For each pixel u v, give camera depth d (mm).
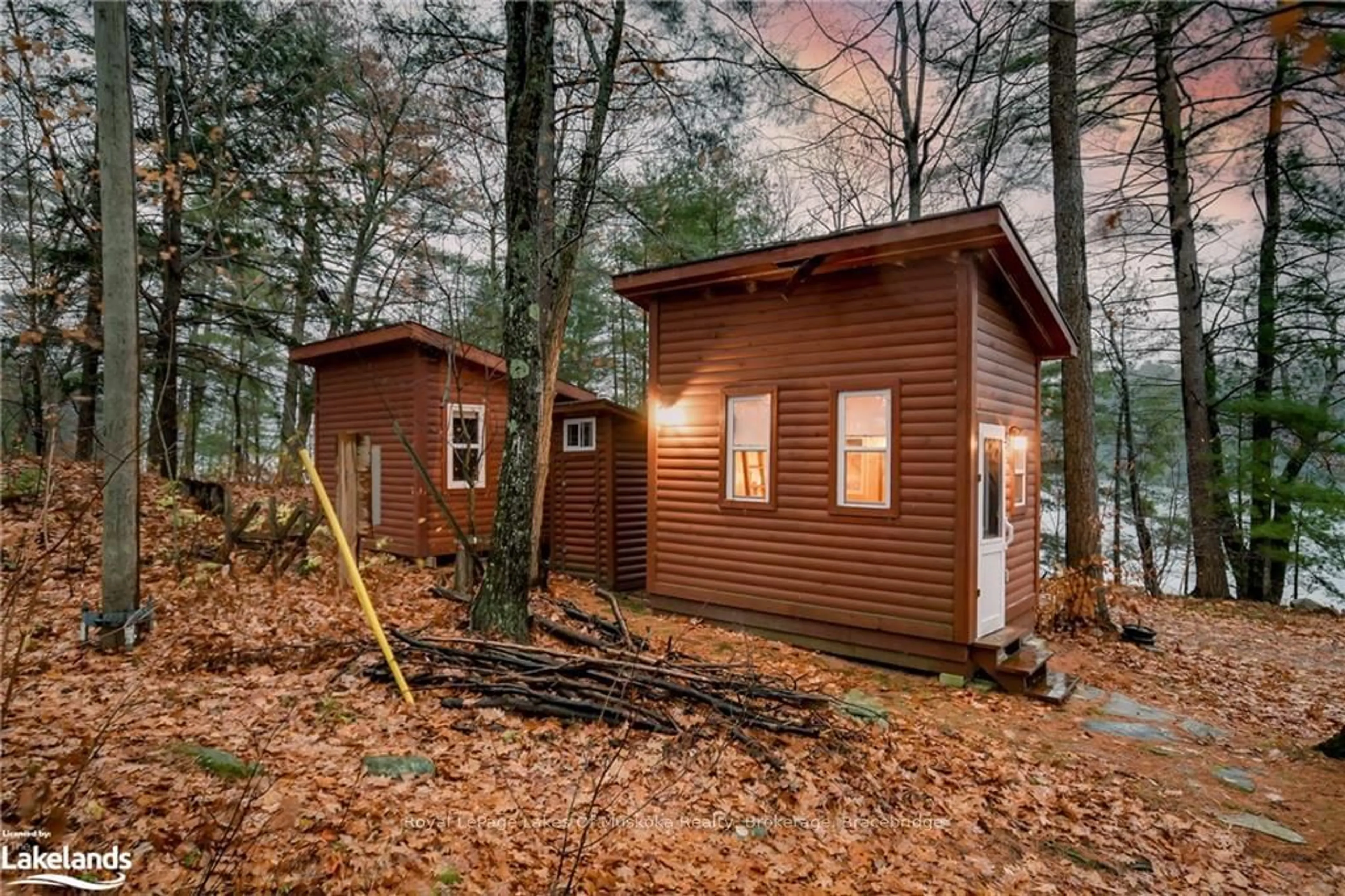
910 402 6949
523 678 4883
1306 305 13031
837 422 7410
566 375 20609
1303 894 3516
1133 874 3605
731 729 4559
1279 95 4141
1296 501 12578
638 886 2955
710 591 8422
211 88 12094
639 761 4078
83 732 3523
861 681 6621
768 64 10031
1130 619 10391
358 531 7691
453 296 11781
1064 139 9469
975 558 6633
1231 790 4719
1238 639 9555
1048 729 5656
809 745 4621
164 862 2488
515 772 3795
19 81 6801
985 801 4246
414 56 9914
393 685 4793
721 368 8359
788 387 7801
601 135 8688
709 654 7160
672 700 4934
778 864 3307
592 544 10953
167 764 3236
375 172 13148
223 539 8438
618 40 8508
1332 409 12867
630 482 10969
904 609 6941
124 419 5309
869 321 7234
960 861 3564
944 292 6770
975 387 6613
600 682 5004
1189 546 15953
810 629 7609
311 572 7895
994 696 6352
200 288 14258
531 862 2994
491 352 11414
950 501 6688
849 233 6762
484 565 8047
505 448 6508
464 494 11219
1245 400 12758
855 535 7281
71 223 10461
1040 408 9461
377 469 11367
